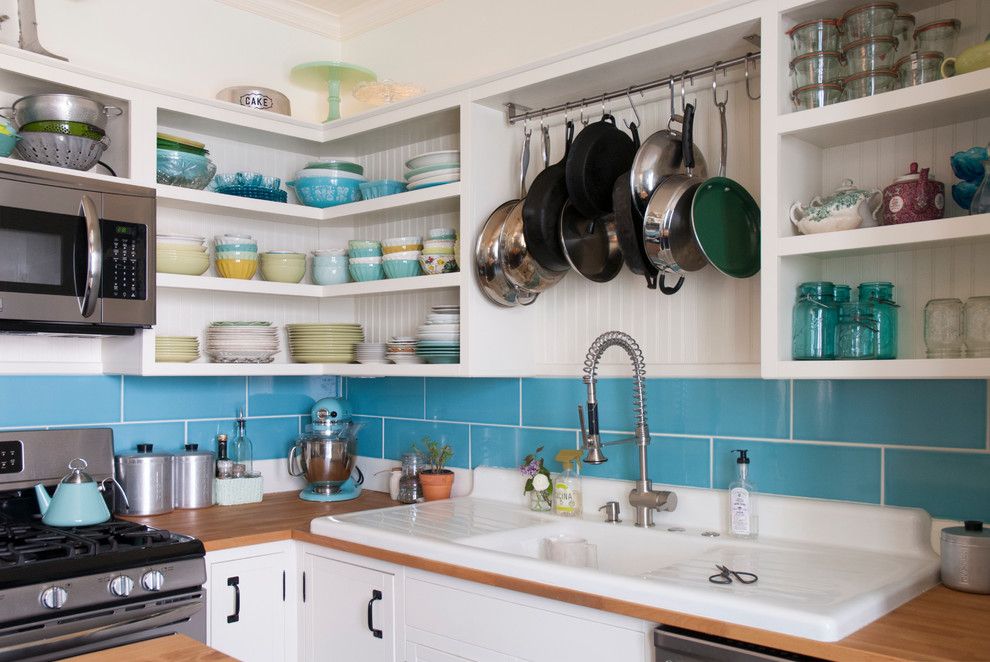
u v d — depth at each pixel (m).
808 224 1.77
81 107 2.34
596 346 2.21
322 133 2.93
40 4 2.57
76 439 2.55
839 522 1.93
